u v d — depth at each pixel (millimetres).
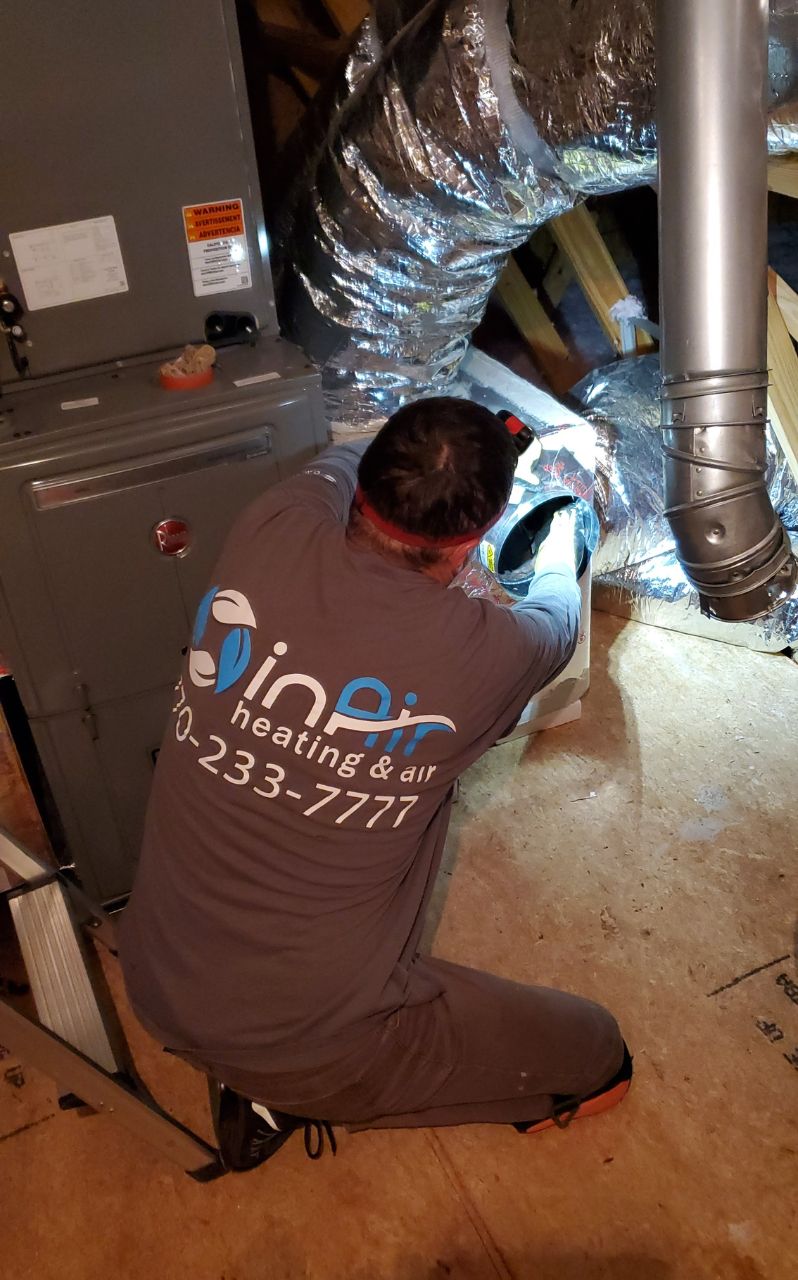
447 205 1586
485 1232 1391
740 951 1728
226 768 1090
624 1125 1500
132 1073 1606
